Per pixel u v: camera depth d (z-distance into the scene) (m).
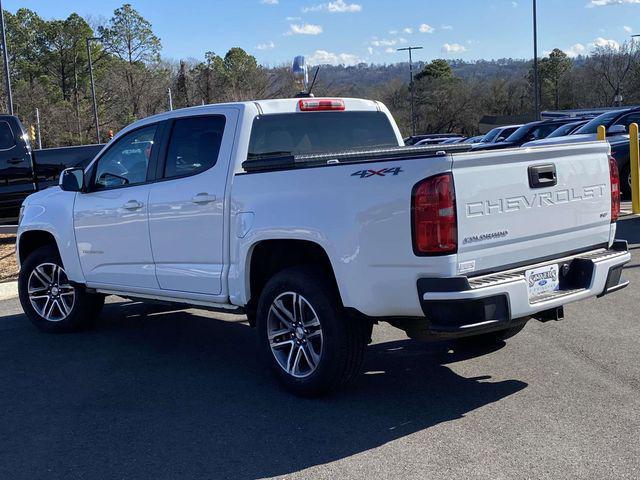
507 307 4.10
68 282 6.79
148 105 61.38
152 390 5.16
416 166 4.07
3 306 8.38
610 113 15.08
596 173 4.86
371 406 4.66
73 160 12.56
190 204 5.42
